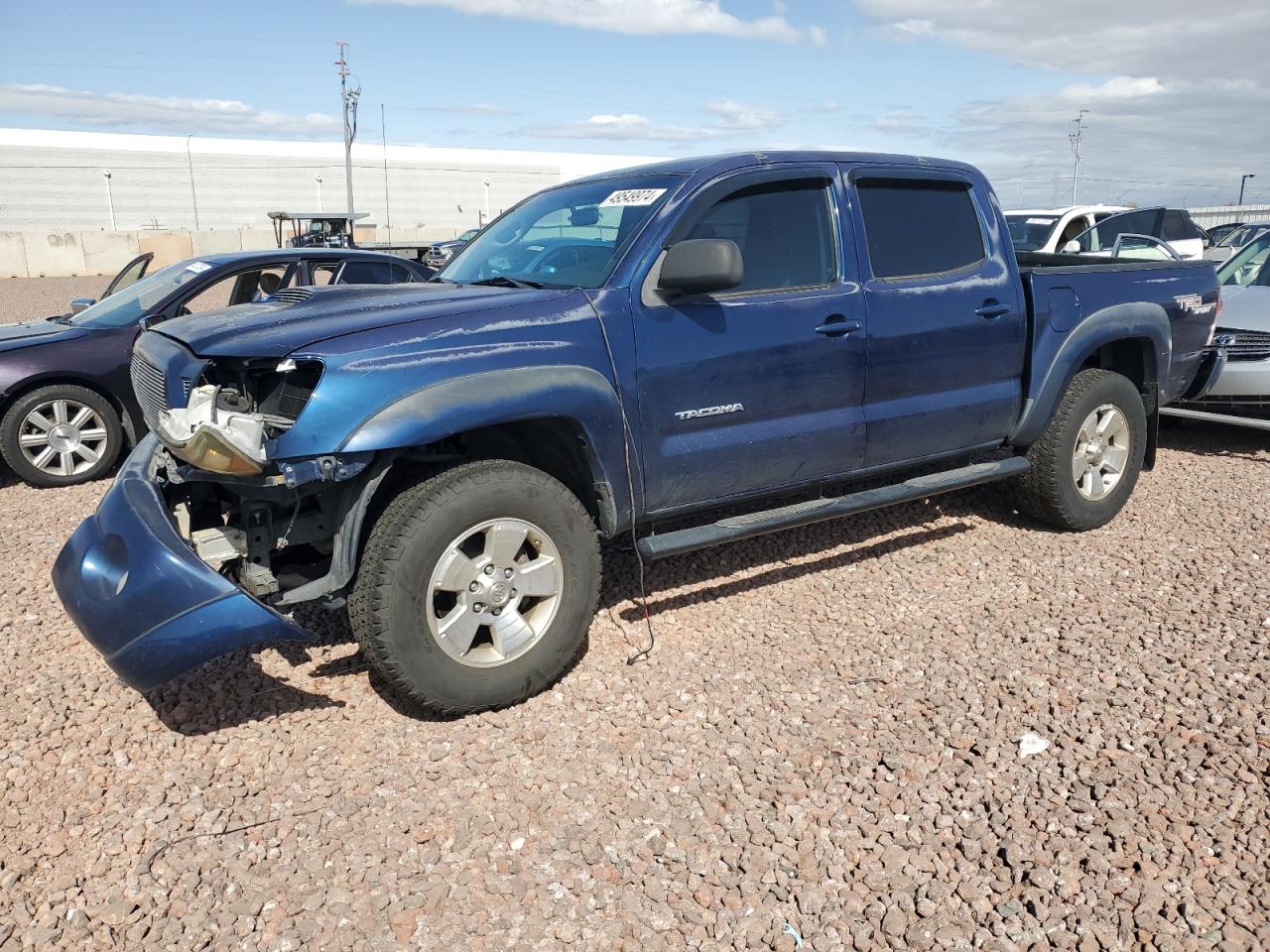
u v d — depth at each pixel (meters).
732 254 3.49
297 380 3.28
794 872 2.71
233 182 70.88
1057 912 2.52
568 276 3.92
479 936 2.48
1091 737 3.30
